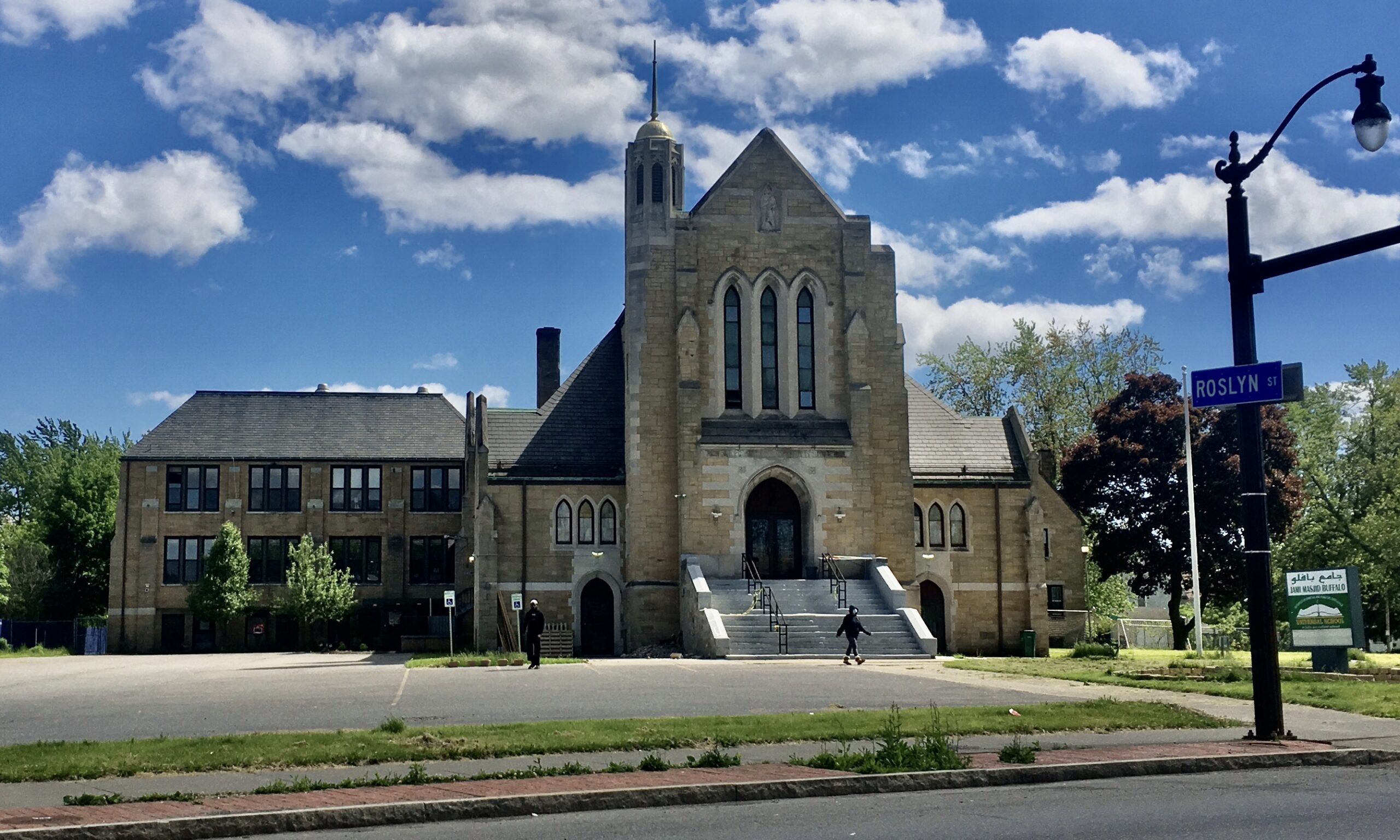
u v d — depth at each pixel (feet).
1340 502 237.25
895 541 174.60
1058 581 199.52
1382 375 243.19
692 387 171.01
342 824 45.78
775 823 45.91
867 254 178.50
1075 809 48.32
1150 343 269.03
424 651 197.88
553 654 168.45
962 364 287.89
